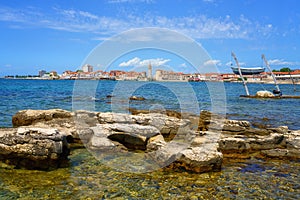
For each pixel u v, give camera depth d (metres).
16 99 32.09
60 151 9.80
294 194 8.03
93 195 7.78
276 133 13.52
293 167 10.37
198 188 8.38
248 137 13.65
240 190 8.26
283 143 12.80
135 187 8.38
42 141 9.61
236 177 9.28
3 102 28.64
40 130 9.91
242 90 72.19
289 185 8.67
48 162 9.59
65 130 13.44
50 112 15.76
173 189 8.27
